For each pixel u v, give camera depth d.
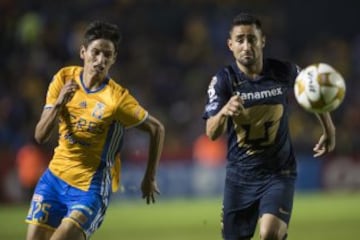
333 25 80.31
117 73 68.81
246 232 22.61
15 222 46.00
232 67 21.81
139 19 74.19
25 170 56.28
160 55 72.75
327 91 20.16
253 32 21.11
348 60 77.25
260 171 21.80
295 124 67.12
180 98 69.88
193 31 74.62
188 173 61.97
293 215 48.66
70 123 20.73
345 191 66.31
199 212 51.19
